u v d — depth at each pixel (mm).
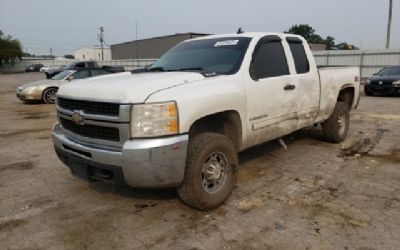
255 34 4957
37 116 11344
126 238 3457
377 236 3418
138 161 3357
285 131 5160
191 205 3912
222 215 3885
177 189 3846
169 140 3426
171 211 3998
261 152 6250
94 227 3684
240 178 4988
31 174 5367
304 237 3410
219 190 4000
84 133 3809
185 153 3539
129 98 3389
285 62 5164
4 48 66062
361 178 4965
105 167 3553
